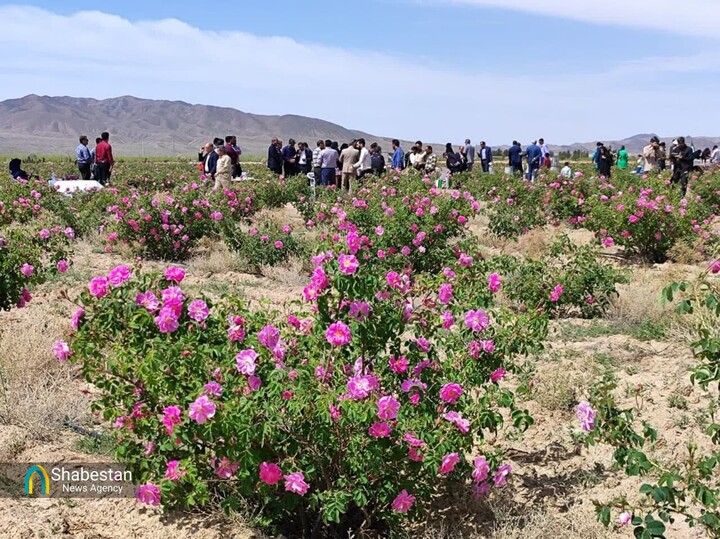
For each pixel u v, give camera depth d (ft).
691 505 14.08
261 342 11.96
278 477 10.98
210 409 10.62
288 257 37.32
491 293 16.01
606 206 42.32
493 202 51.24
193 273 35.60
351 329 12.30
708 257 39.65
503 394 13.34
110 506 14.01
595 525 13.39
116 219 40.19
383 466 11.85
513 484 15.21
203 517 13.61
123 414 12.89
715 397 19.02
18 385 18.53
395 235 31.83
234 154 67.21
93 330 12.94
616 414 12.35
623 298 28.68
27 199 40.47
